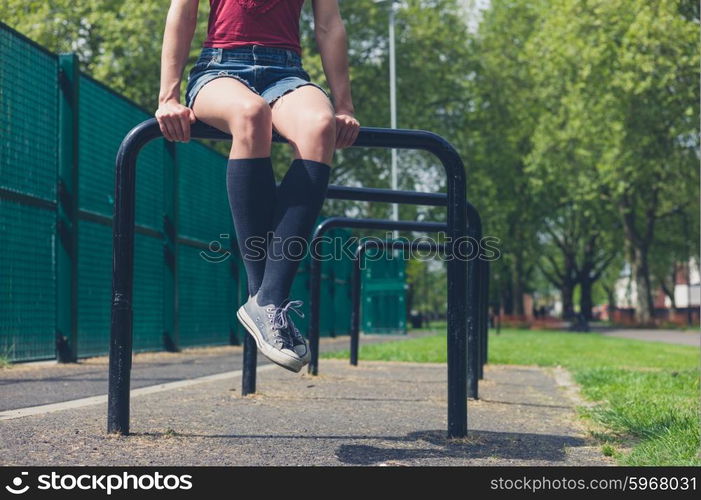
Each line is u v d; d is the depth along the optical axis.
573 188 48.34
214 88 4.33
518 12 55.97
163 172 15.58
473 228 7.91
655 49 39.06
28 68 10.99
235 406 6.46
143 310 14.76
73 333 11.88
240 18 4.52
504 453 4.75
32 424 5.12
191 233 16.72
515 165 56.38
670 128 43.81
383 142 4.77
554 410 7.16
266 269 4.20
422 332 41.19
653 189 53.47
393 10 39.69
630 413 6.50
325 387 8.46
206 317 17.53
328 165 4.26
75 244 11.96
